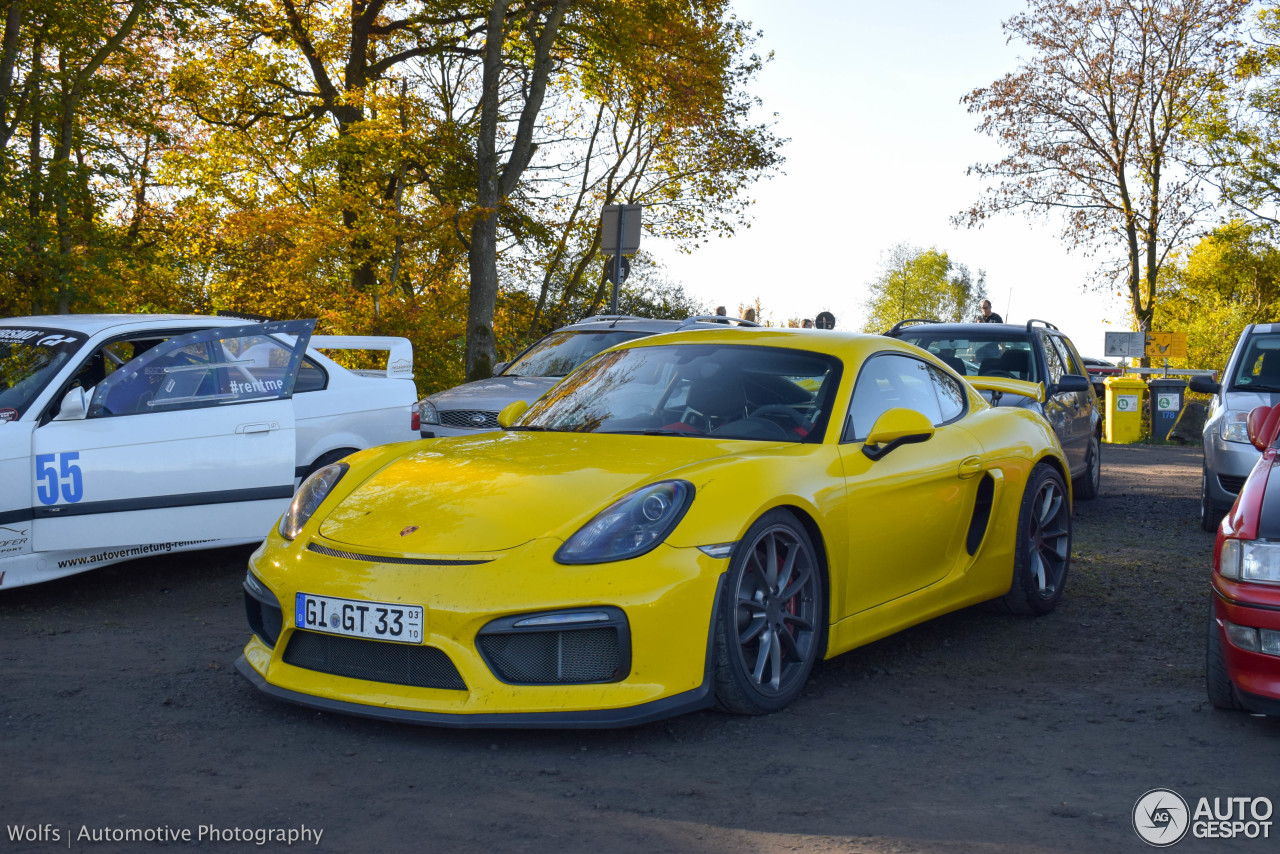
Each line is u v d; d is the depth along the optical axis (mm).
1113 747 3123
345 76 21203
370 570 3166
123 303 15586
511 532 3172
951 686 3785
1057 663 4113
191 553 6234
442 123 18250
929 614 4227
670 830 2496
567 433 4051
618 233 11508
